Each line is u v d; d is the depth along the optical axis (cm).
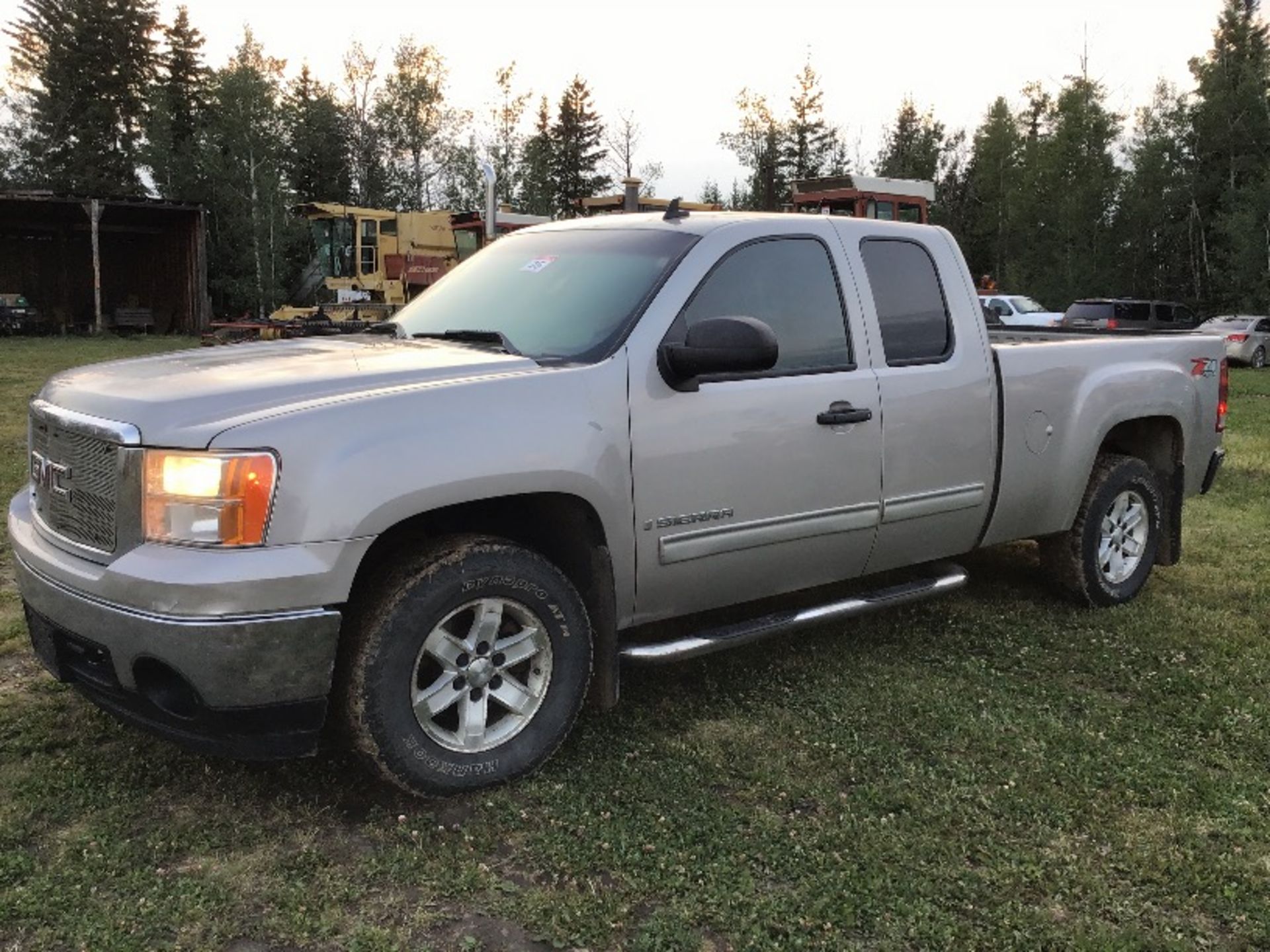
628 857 296
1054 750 371
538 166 5816
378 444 301
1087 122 4650
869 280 432
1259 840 313
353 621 313
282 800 324
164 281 3744
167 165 4347
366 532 297
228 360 359
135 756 349
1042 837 312
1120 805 333
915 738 380
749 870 292
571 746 367
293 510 289
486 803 324
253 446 287
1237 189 4056
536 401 332
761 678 433
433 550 320
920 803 329
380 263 3098
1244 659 461
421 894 278
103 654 301
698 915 272
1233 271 3903
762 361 346
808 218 423
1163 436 565
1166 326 2775
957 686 429
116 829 304
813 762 359
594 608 360
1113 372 521
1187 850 306
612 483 347
